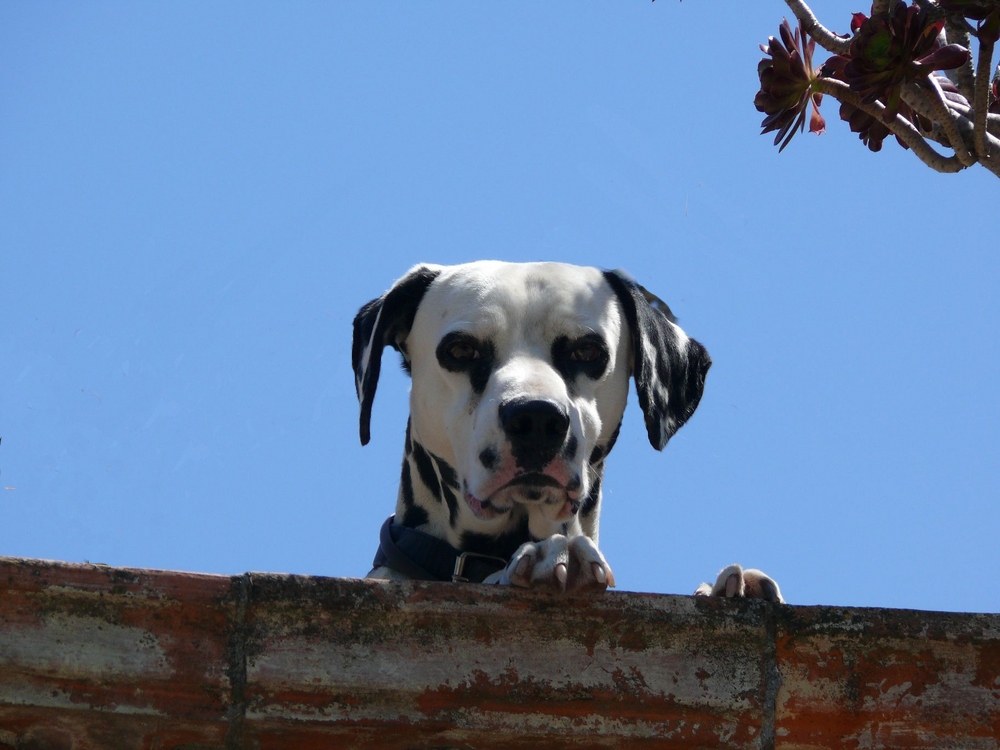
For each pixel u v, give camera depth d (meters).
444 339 7.77
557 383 7.29
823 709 5.52
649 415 8.15
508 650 5.39
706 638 5.52
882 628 5.58
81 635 5.07
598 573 5.54
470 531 7.78
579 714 5.38
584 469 7.16
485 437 7.06
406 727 5.26
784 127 6.82
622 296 8.36
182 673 5.11
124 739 5.12
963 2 6.03
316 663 5.23
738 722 5.49
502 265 8.26
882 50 6.16
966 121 6.42
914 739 5.54
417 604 5.34
